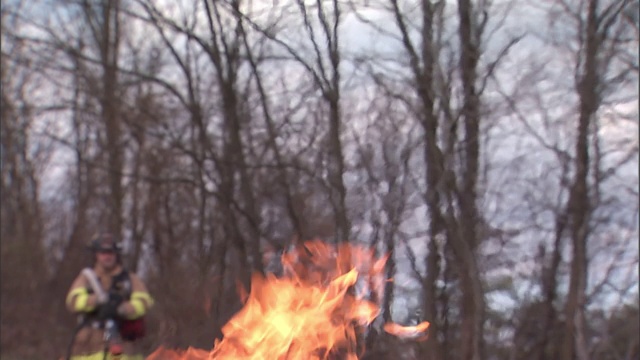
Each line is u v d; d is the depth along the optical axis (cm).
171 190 1441
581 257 938
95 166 1386
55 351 1304
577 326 923
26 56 1306
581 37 941
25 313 1491
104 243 666
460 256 890
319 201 1102
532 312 970
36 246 1788
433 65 901
